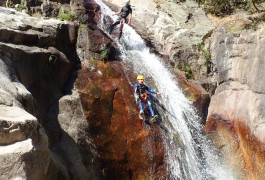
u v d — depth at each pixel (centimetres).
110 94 880
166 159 859
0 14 860
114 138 833
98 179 777
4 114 468
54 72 855
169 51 1255
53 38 891
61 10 1096
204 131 1045
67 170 707
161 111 949
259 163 902
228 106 1054
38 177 456
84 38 1000
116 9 1375
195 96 1074
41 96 785
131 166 823
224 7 1466
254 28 1150
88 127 818
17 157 409
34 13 1068
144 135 856
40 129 514
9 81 608
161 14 1477
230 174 943
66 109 815
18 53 735
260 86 973
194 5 1515
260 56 998
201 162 958
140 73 1021
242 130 977
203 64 1212
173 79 1102
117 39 1159
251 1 1384
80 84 877
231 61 1117
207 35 1305
